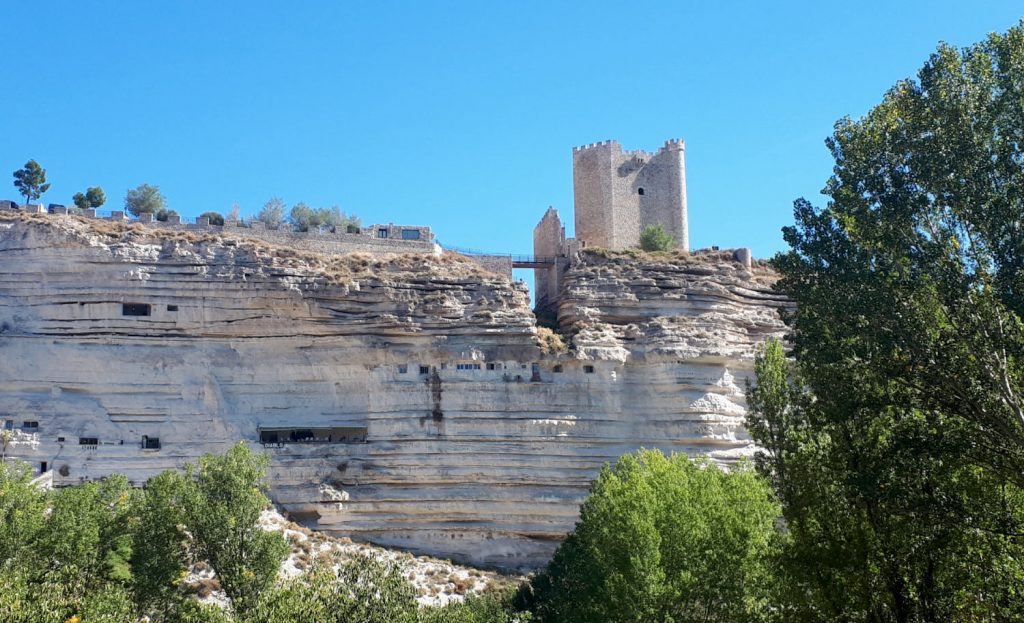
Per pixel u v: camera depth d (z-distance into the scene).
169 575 56.56
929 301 41.44
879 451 42.81
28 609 45.47
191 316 80.50
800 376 49.47
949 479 42.44
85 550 56.72
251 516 58.62
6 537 54.34
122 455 76.56
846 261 43.56
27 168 103.94
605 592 52.34
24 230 80.50
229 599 62.00
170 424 78.31
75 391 78.25
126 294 79.75
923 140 42.38
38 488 66.75
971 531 42.06
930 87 42.66
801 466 47.62
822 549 45.81
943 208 42.12
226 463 59.94
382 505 78.00
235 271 81.31
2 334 78.19
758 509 52.00
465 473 79.25
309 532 75.31
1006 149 40.75
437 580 72.50
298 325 81.56
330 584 49.25
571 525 78.94
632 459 66.38
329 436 81.31
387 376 81.19
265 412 80.38
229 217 103.56
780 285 47.19
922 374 41.44
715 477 56.12
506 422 80.69
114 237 81.06
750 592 50.31
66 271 79.69
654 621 49.66
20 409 76.56
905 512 41.88
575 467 80.44
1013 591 41.56
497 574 75.94
